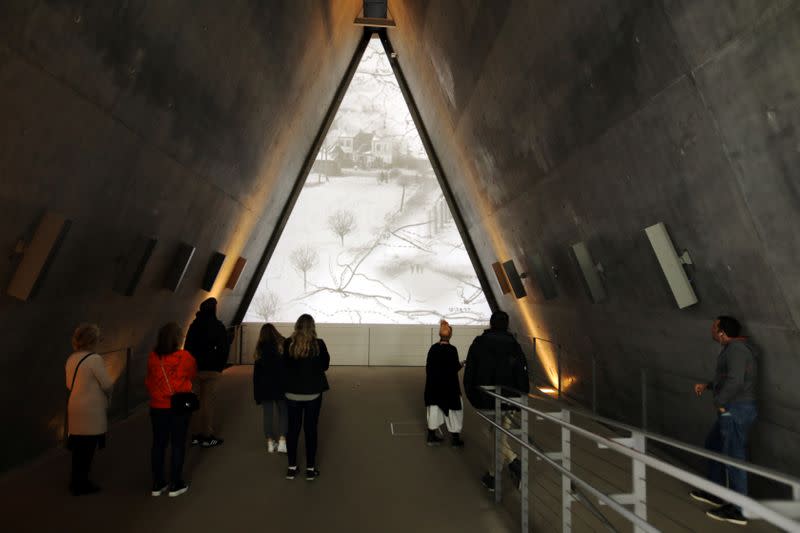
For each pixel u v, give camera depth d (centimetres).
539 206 630
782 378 333
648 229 393
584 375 709
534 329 908
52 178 366
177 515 383
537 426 638
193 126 535
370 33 1135
